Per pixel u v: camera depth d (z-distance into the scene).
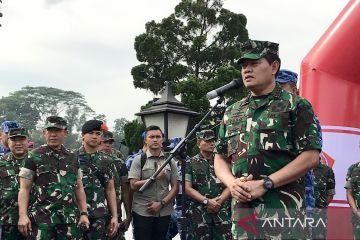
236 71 30.75
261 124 3.45
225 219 7.03
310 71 6.77
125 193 7.41
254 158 3.43
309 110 3.43
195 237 7.06
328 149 6.55
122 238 7.34
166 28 34.53
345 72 6.60
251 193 3.29
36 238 5.70
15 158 6.61
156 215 7.13
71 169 5.96
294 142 3.41
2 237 6.43
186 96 29.62
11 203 6.44
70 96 106.00
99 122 6.86
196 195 7.04
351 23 6.59
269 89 3.53
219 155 3.79
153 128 7.21
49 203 5.76
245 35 35.62
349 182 6.29
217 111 5.59
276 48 3.56
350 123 6.57
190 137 6.00
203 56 34.22
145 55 34.72
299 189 3.41
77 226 5.90
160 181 7.17
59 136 5.95
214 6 34.97
